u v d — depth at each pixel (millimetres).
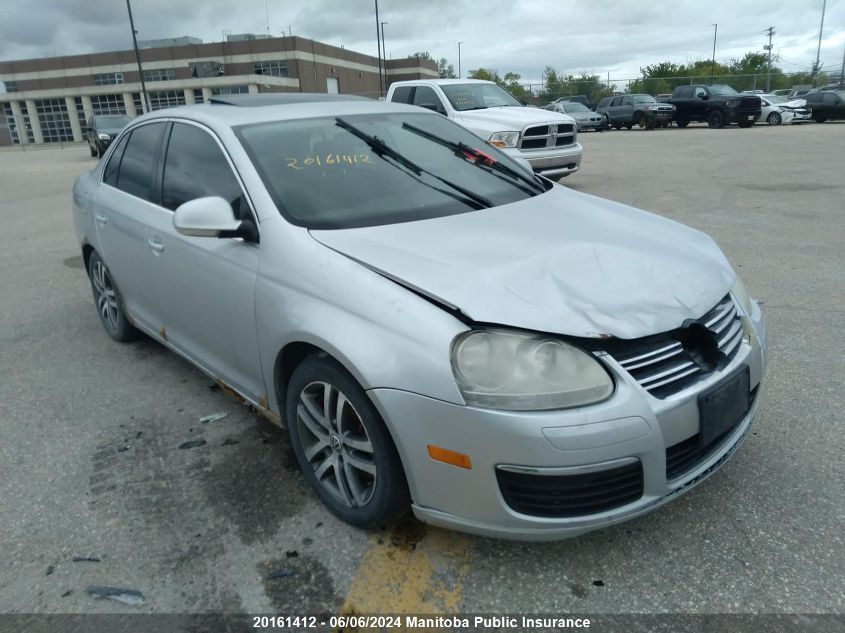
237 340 3062
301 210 2893
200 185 3338
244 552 2574
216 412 3719
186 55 61500
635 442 2119
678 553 2475
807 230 7453
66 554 2596
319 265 2582
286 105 3645
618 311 2264
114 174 4375
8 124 65438
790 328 4578
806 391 3654
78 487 3043
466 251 2559
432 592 2346
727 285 2699
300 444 2807
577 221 3031
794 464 2982
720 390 2334
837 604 2213
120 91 62250
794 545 2484
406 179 3271
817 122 27391
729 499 2760
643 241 2834
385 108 3893
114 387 4098
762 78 40625
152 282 3785
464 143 3844
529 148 10250
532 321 2162
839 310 4883
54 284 6594
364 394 2383
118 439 3463
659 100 29859
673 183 11414
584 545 2537
